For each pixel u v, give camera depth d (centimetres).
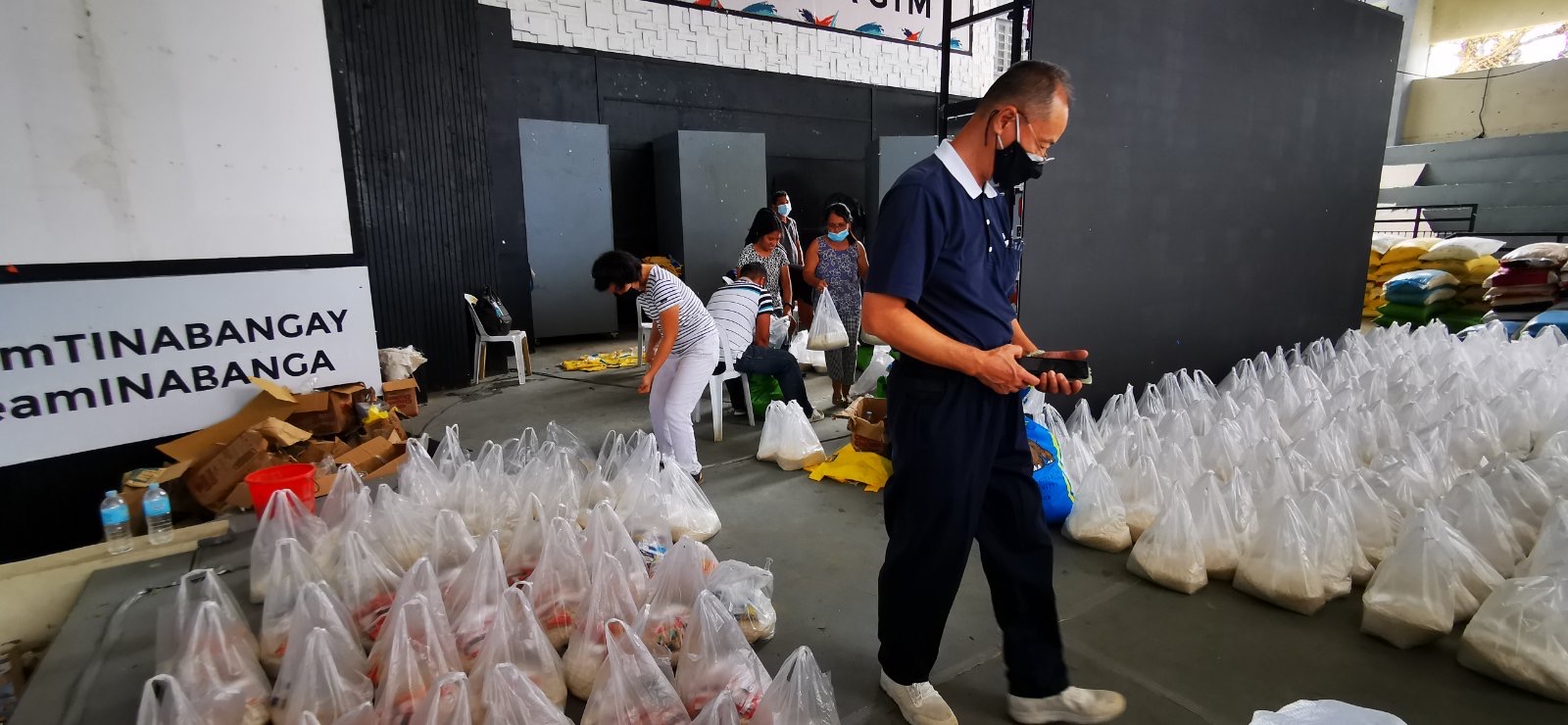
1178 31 379
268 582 185
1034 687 165
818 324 432
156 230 264
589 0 672
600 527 200
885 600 162
